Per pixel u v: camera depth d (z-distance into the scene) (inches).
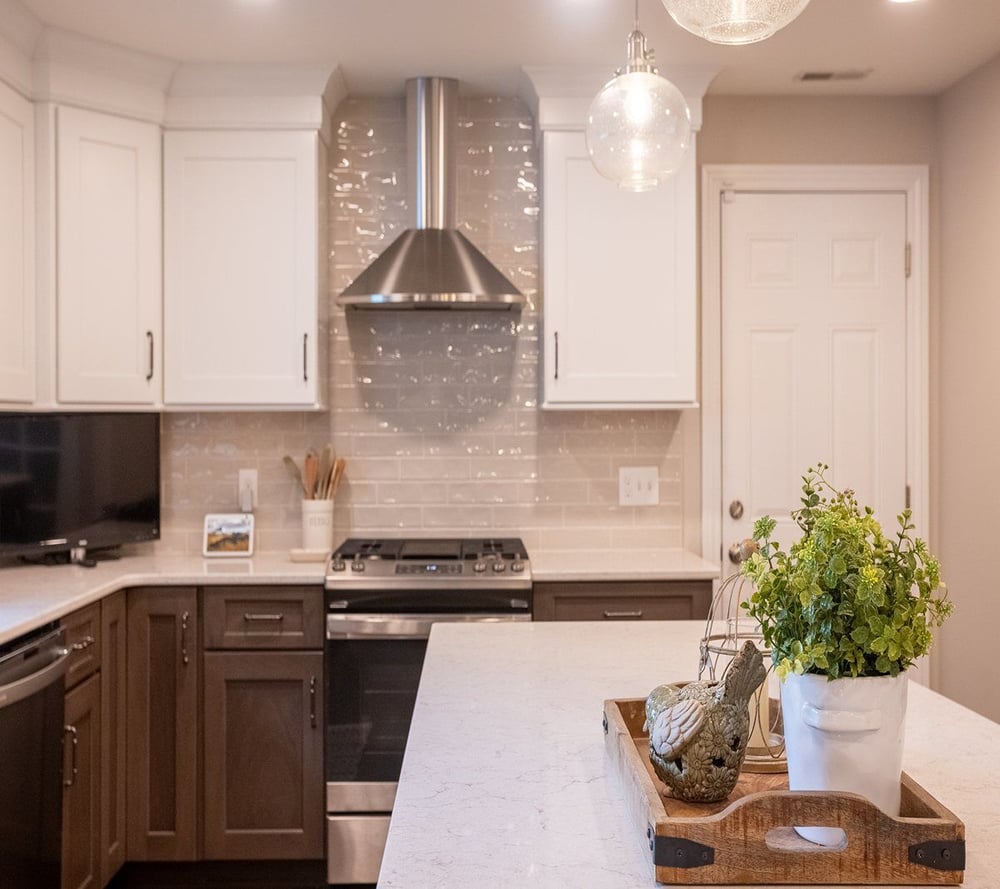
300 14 120.6
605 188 140.5
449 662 80.6
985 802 50.7
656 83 75.2
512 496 152.8
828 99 154.2
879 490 155.2
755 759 55.8
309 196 138.6
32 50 125.1
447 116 143.8
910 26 126.0
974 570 144.4
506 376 152.6
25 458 130.8
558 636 90.8
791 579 45.9
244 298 138.6
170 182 138.3
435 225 144.0
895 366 155.3
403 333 152.1
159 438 144.6
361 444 152.0
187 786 127.2
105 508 137.9
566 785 52.7
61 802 103.4
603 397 140.3
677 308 140.7
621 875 42.1
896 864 41.8
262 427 150.9
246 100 138.1
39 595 111.1
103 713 120.0
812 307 154.6
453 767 55.4
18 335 124.0
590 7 118.8
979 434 142.8
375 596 127.6
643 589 131.6
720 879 41.5
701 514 153.6
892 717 45.4
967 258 146.0
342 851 127.3
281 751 127.8
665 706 50.0
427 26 124.5
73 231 129.3
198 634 127.5
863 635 44.1
